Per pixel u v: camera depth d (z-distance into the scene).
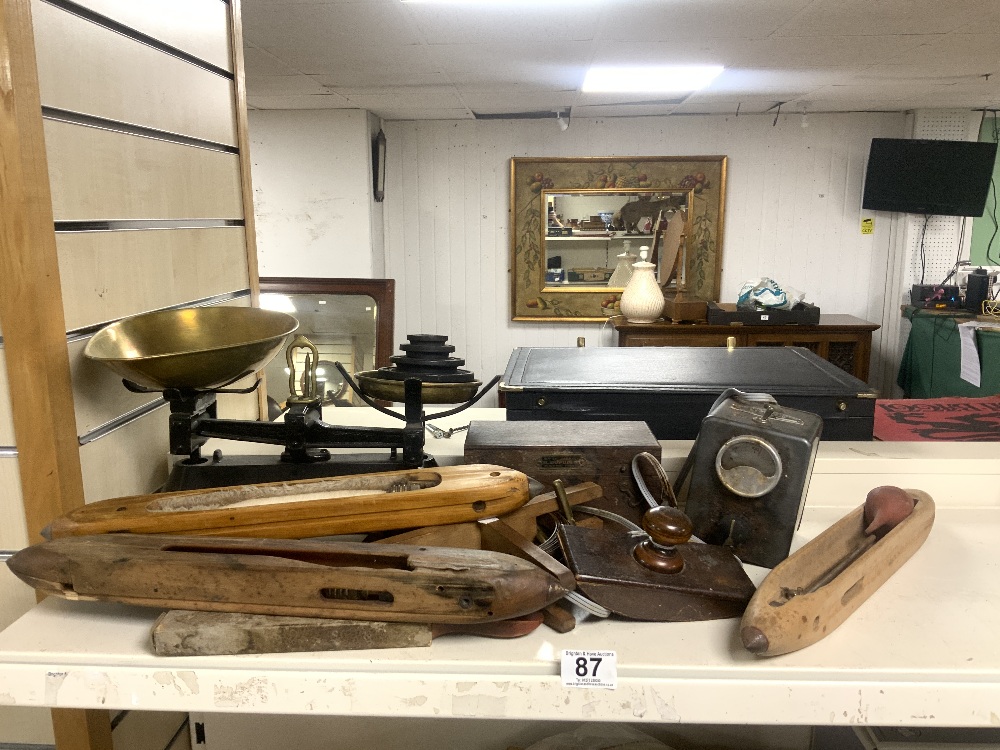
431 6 2.40
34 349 1.03
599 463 1.16
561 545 0.99
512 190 4.62
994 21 2.57
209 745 1.60
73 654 0.85
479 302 4.86
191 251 1.48
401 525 1.02
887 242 4.67
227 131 1.65
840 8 2.41
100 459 1.18
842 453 1.36
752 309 4.20
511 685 0.83
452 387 1.27
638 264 4.31
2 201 0.99
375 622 0.86
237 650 0.85
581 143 4.62
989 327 3.75
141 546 0.90
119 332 1.16
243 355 1.10
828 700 0.82
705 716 0.83
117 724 1.28
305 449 1.26
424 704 0.84
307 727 1.58
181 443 1.22
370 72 3.35
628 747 1.46
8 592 1.11
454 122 4.63
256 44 2.86
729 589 0.93
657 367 1.60
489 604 0.83
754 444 1.08
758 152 4.59
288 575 0.85
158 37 1.34
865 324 4.09
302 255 4.47
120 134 1.23
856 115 4.50
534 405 1.47
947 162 4.36
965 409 2.20
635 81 3.61
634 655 0.85
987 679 0.82
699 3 2.36
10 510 1.09
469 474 1.08
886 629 0.91
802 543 1.14
